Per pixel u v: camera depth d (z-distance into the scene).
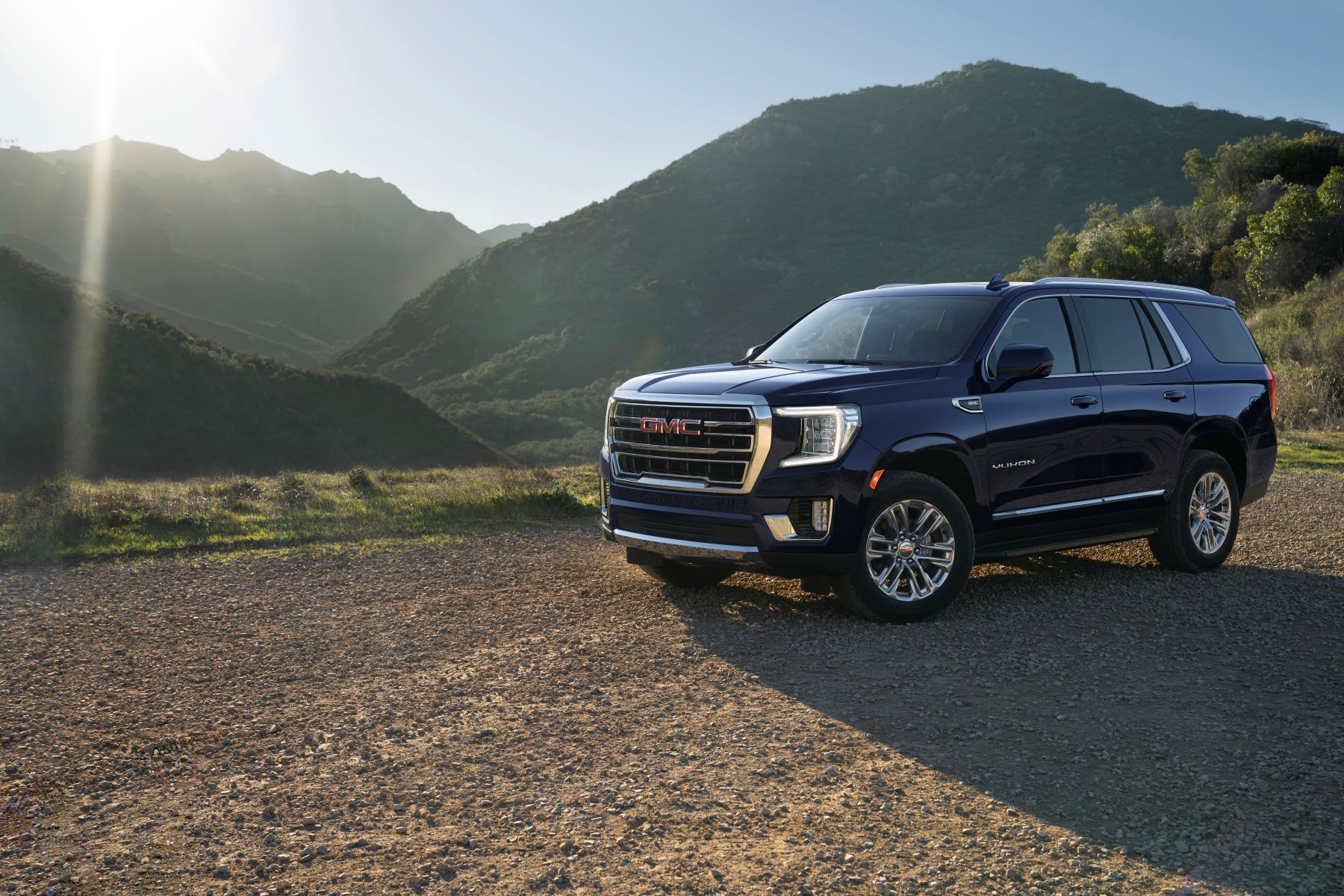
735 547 5.55
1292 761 3.75
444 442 89.50
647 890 2.83
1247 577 6.99
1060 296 6.58
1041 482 6.18
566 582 7.09
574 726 4.21
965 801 3.44
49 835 3.23
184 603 6.59
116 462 76.38
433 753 3.92
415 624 5.96
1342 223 35.06
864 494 5.43
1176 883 2.85
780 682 4.75
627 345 198.88
